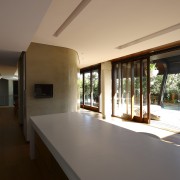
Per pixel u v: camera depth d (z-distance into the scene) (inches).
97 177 38.0
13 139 190.1
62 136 69.4
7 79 592.1
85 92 448.5
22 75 215.8
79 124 92.2
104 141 63.6
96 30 147.9
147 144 60.9
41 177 95.7
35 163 121.3
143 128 229.5
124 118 297.1
